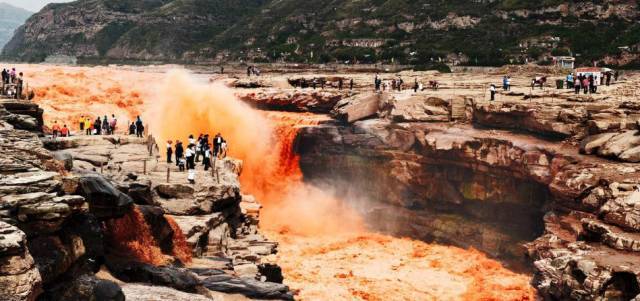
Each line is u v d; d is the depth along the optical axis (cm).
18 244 1602
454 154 5375
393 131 6012
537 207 4888
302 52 13438
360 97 6569
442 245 5541
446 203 5694
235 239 3916
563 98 5322
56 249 1898
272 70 10906
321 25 14762
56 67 8219
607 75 6162
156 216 2880
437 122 5841
